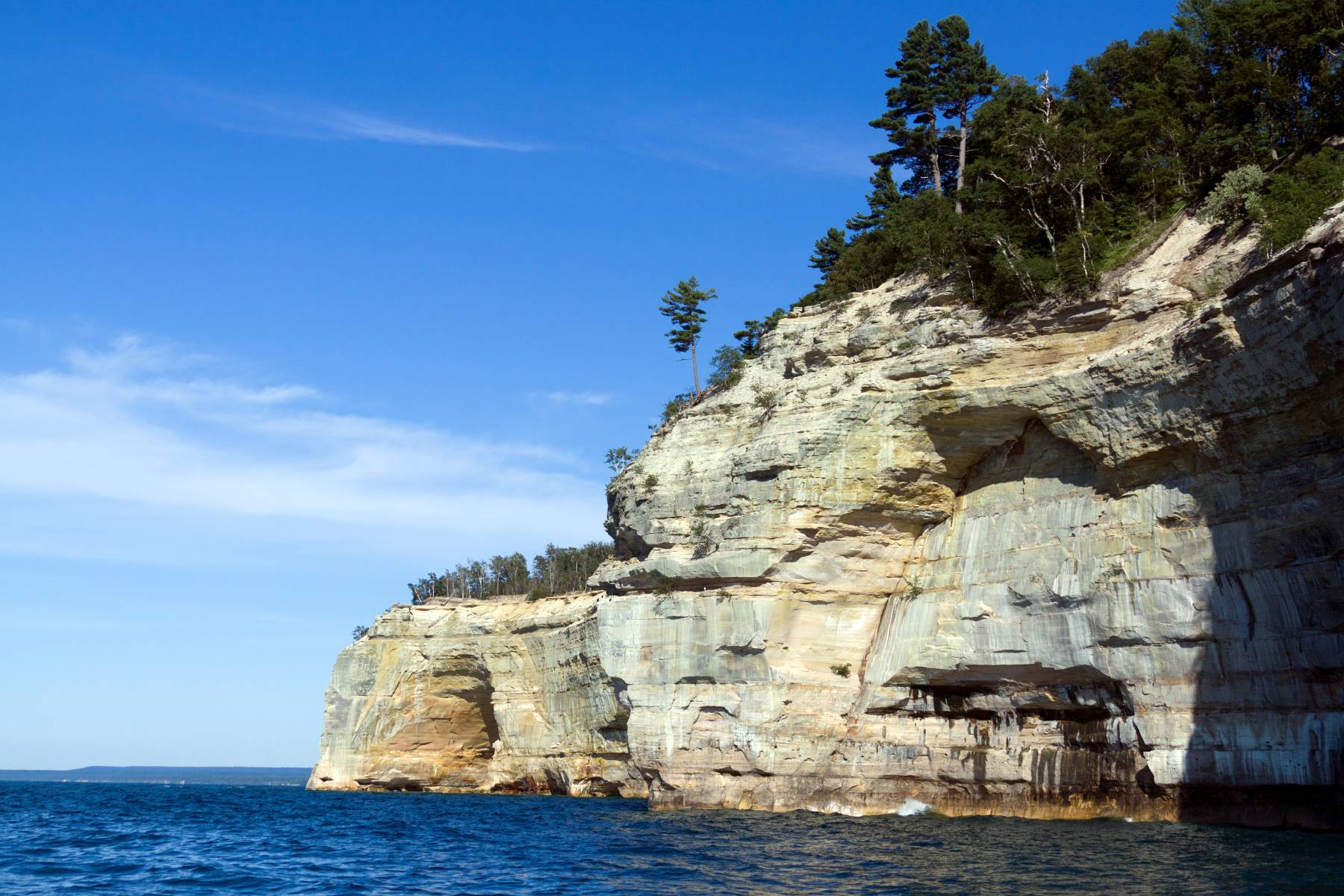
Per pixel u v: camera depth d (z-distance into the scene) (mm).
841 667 56125
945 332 54750
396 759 104375
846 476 55625
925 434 54344
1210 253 47656
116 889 38656
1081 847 37938
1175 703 42625
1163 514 44281
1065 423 48250
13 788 161625
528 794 91812
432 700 103188
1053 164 58719
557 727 88938
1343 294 34375
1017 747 49312
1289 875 30688
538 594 107000
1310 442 38875
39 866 45188
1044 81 76250
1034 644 48156
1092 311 49281
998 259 53656
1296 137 53688
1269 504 40156
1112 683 45656
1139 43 73938
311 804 87875
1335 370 36375
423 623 103062
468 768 104875
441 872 40750
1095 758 45969
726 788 56750
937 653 51625
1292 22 56250
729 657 57375
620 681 62125
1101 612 45531
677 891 34125
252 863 45188
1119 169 59844
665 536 64312
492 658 97062
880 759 53094
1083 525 47562
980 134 78500
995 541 51406
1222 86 57219
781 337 68875
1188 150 57062
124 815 80562
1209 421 42062
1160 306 47281
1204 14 67250
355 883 38750
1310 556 38750
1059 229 58312
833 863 37750
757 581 56875
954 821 48281
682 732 58625
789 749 55281
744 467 58469
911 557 56688
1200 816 41438
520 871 40031
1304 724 38375
